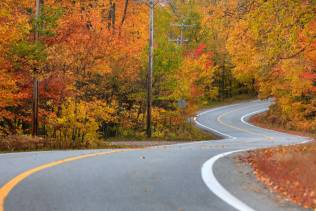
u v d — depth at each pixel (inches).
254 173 657.6
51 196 454.3
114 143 1958.7
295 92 2124.8
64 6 2126.0
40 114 1777.8
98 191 485.4
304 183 561.6
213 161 791.7
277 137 2406.5
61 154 908.0
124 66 2289.6
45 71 1702.8
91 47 2015.3
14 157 837.8
